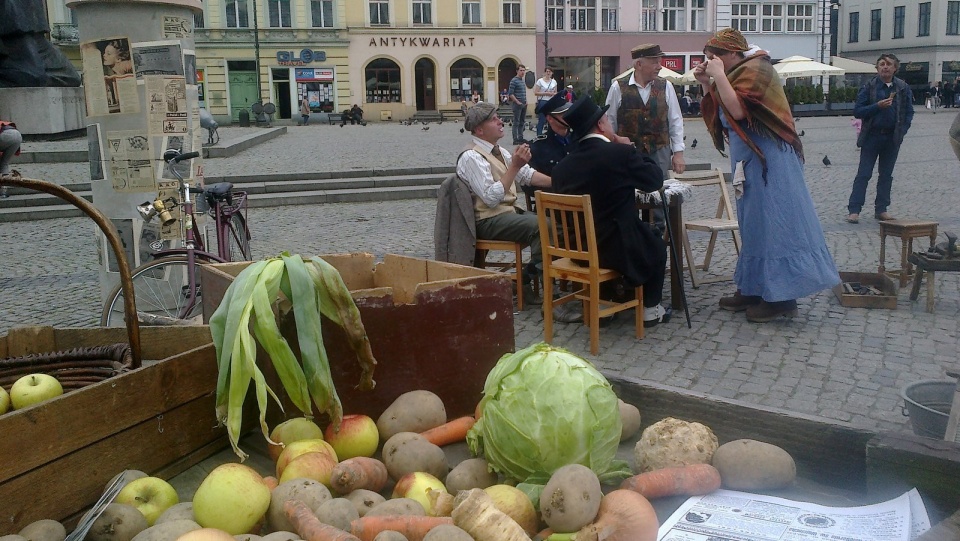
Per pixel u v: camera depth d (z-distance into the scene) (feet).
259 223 38.01
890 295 20.04
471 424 7.76
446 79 151.23
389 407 7.84
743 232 18.74
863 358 16.51
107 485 6.66
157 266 17.43
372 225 36.68
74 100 64.39
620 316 19.84
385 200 45.78
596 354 17.17
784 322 19.11
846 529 5.60
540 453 6.26
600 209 17.33
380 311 7.98
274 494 6.10
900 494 5.90
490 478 6.65
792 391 14.87
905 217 33.65
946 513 5.74
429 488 6.27
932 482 5.76
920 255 19.84
